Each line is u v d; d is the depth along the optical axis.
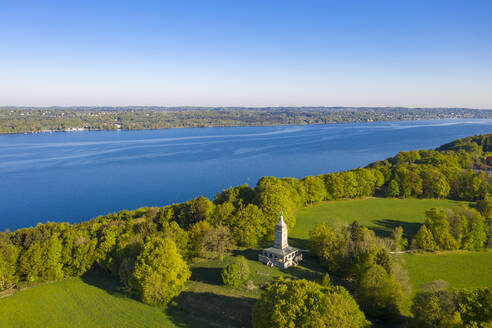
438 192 149.75
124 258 86.12
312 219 124.81
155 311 71.62
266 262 90.12
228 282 78.19
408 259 91.94
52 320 69.31
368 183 155.62
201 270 88.44
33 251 87.75
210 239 94.06
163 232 96.88
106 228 101.38
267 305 59.41
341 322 54.09
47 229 102.38
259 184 138.00
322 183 149.00
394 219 122.94
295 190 137.38
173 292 75.06
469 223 98.44
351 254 83.44
